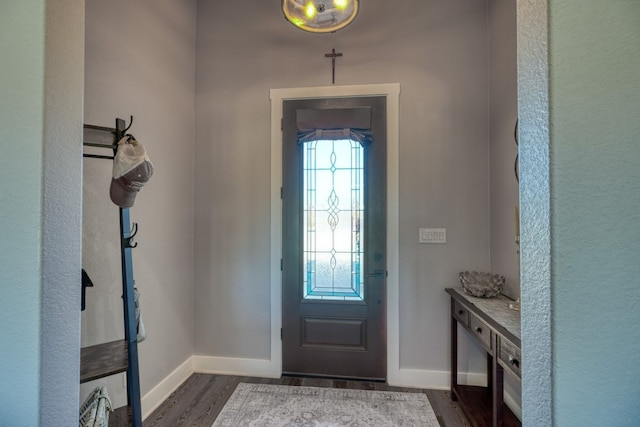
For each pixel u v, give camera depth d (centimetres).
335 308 258
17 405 78
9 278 78
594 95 66
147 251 212
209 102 269
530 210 74
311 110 260
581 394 66
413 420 203
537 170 71
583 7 67
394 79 254
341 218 260
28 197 78
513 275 205
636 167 65
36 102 78
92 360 143
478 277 216
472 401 211
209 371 263
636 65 66
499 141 227
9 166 79
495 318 165
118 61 187
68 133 85
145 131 210
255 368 262
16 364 78
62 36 83
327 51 260
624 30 66
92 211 168
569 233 67
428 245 249
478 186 245
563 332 67
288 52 263
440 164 249
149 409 211
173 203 241
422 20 251
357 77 257
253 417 206
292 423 200
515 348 137
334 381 252
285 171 263
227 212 268
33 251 77
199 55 270
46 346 79
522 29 77
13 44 79
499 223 227
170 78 238
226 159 268
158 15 224
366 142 255
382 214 254
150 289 215
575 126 67
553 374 67
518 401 193
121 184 143
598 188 66
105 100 178
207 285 268
